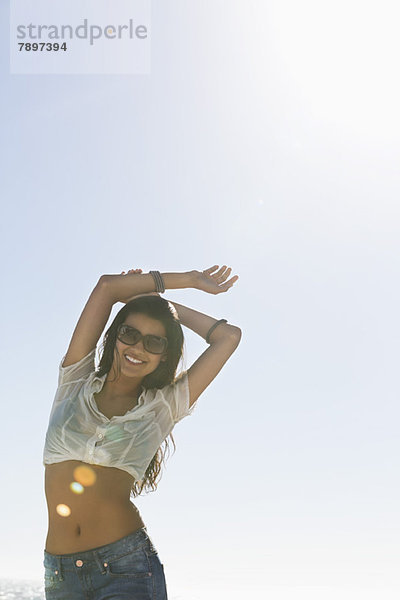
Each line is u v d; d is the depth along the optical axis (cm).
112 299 324
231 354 339
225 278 349
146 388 316
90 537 287
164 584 297
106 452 292
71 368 311
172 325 316
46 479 302
